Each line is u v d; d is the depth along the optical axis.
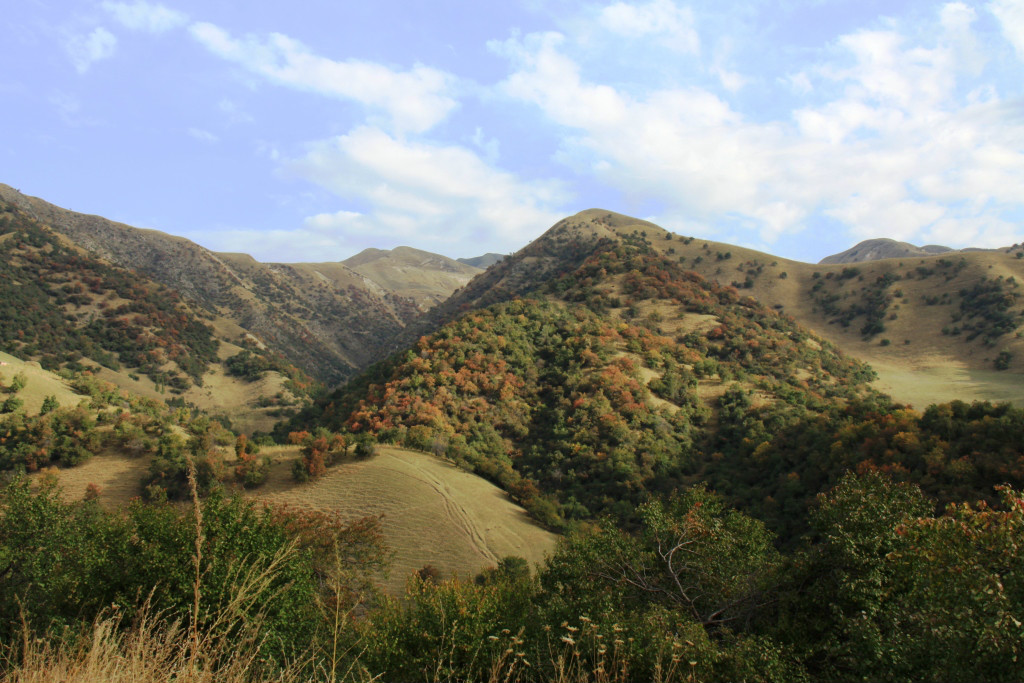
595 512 54.66
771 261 175.62
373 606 18.06
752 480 52.19
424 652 11.46
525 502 55.84
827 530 13.80
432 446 62.91
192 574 10.36
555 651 10.40
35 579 13.98
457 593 12.56
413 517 48.00
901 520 12.09
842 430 48.88
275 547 11.66
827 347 112.38
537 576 17.64
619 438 63.16
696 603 14.78
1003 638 7.98
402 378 77.19
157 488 42.88
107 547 11.85
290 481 52.78
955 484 35.09
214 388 128.75
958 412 44.19
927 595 9.61
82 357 115.62
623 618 11.95
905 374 111.31
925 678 8.50
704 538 15.33
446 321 164.38
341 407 81.25
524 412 73.88
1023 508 9.52
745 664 10.13
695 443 66.31
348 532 31.61
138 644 5.31
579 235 177.12
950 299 132.62
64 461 54.53
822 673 10.55
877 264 159.50
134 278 154.38
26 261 138.38
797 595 13.10
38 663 5.46
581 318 99.88
